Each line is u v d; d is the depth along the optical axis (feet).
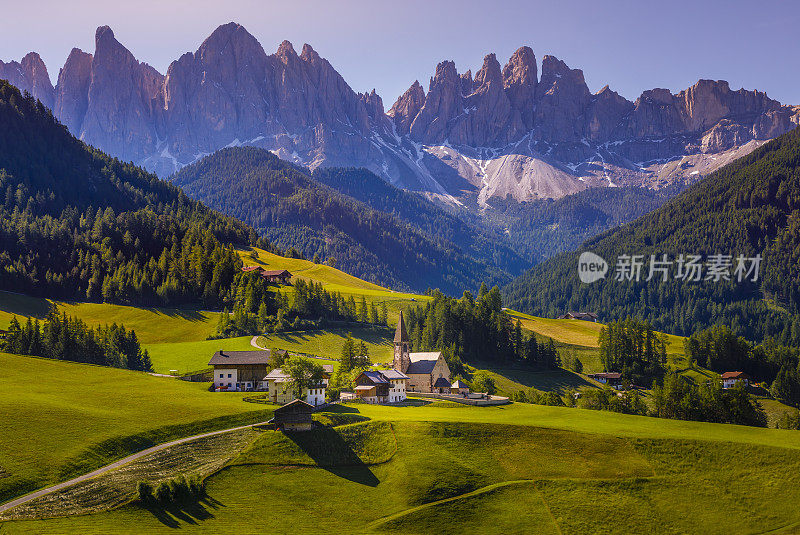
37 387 452.35
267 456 368.07
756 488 360.69
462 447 391.65
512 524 326.44
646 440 406.41
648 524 332.60
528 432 412.16
